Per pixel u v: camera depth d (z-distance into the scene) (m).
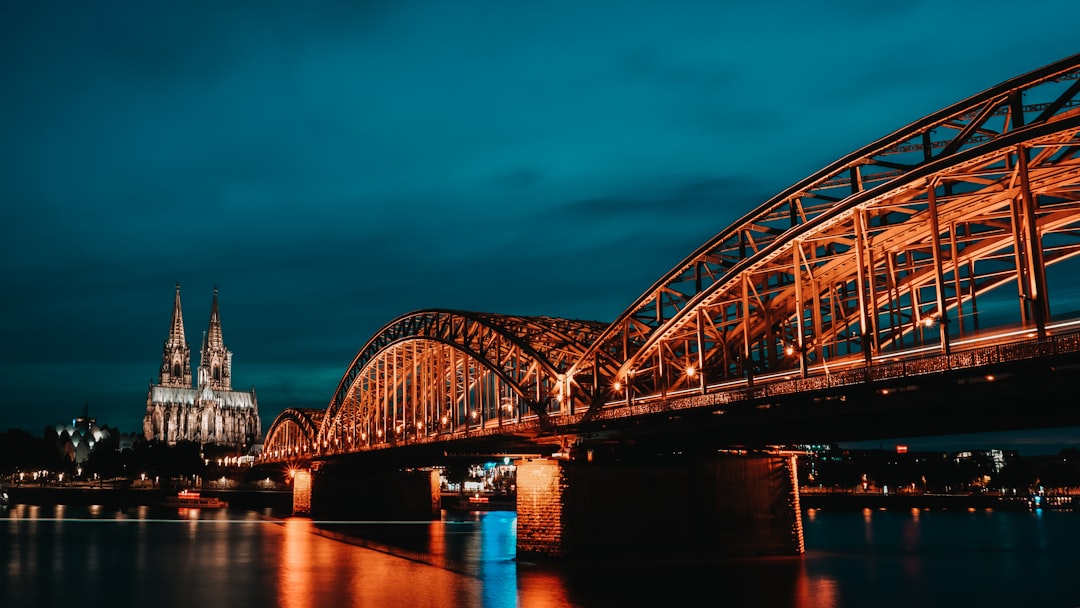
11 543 110.56
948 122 49.59
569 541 76.44
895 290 59.12
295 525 147.50
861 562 84.88
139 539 117.50
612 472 79.00
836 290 65.38
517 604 59.16
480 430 99.50
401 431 130.25
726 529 81.75
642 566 75.50
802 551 84.94
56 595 66.12
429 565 83.75
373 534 126.12
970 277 56.09
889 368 50.09
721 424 65.62
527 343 92.69
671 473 81.06
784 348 67.06
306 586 70.06
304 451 191.88
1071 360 41.81
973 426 58.84
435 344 116.75
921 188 50.62
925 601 61.88
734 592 63.62
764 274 64.50
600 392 79.62
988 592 66.94
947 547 107.38
